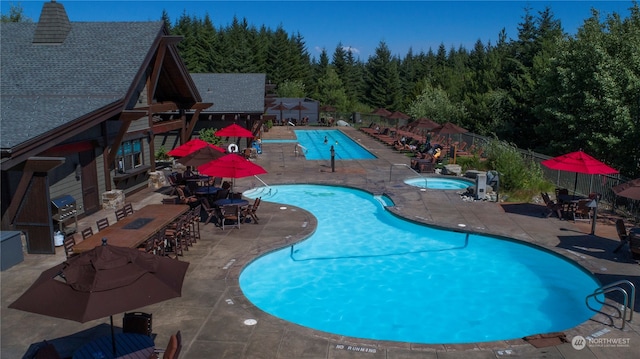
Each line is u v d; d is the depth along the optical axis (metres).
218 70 82.25
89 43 20.27
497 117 44.66
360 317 11.73
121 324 10.07
